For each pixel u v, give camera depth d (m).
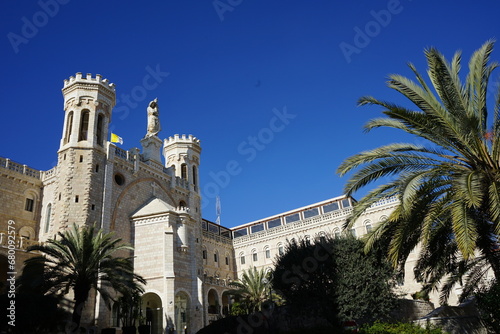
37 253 34.66
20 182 40.38
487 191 17.98
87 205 37.75
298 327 29.16
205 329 27.39
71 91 43.25
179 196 53.31
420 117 19.27
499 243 20.05
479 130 18.62
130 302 31.16
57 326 28.52
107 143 42.25
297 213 66.25
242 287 49.38
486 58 18.97
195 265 44.94
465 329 25.02
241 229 71.06
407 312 31.72
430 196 19.33
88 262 28.03
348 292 26.52
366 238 21.89
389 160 20.14
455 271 26.91
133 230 42.34
